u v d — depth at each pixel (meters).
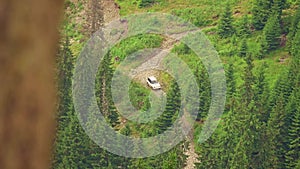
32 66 4.08
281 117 53.66
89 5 82.00
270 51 74.06
